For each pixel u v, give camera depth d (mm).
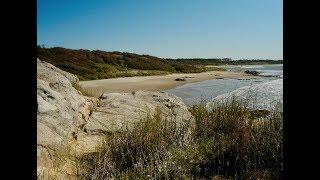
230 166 4531
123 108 7508
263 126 5629
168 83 37125
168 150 4938
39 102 5297
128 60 67812
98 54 64688
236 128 6020
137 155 4656
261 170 4277
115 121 6410
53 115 5328
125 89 28672
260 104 16016
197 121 6559
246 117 6652
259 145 4793
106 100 8086
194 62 153625
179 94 25641
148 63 69125
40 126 4863
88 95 9430
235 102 6941
